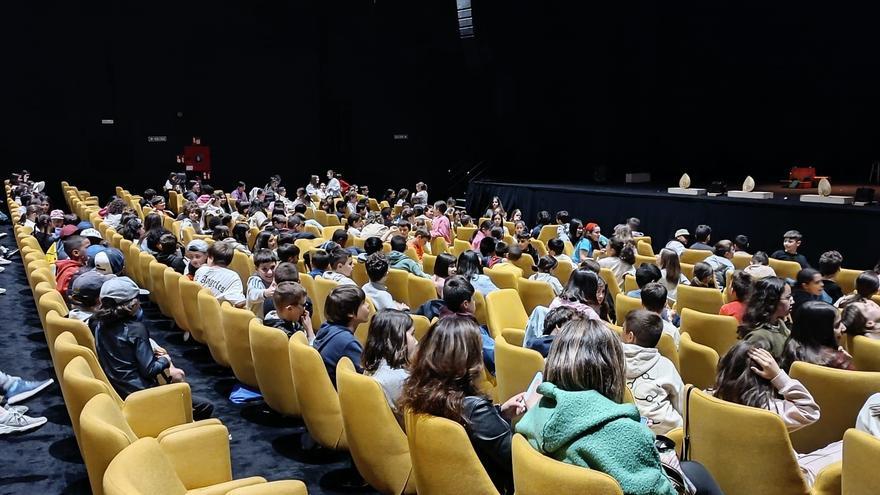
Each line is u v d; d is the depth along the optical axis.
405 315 3.44
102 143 18.11
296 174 20.25
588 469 1.97
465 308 4.59
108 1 17.75
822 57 15.91
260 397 5.06
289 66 19.73
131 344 3.93
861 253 10.17
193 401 4.98
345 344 3.92
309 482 3.86
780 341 3.99
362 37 19.95
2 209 17.08
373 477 3.26
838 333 4.21
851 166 16.19
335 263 5.99
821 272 6.69
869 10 15.07
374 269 5.52
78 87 17.75
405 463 3.17
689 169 18.20
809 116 16.53
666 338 4.25
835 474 2.76
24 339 6.63
